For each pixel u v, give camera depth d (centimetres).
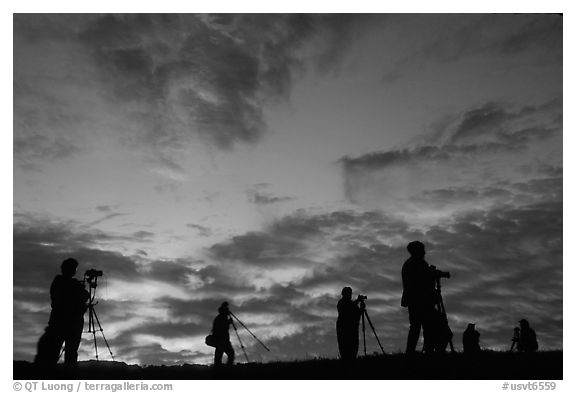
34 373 1191
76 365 1262
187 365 1475
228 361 1524
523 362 1198
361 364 1244
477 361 1211
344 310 1356
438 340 1246
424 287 1251
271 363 1439
